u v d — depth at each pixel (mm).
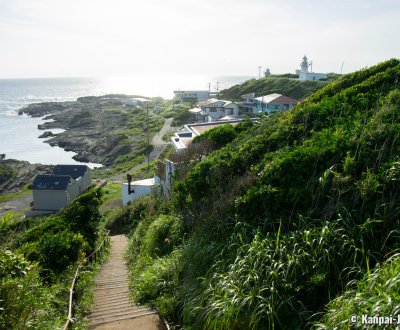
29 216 34062
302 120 9734
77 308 7133
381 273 4301
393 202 5438
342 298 4309
